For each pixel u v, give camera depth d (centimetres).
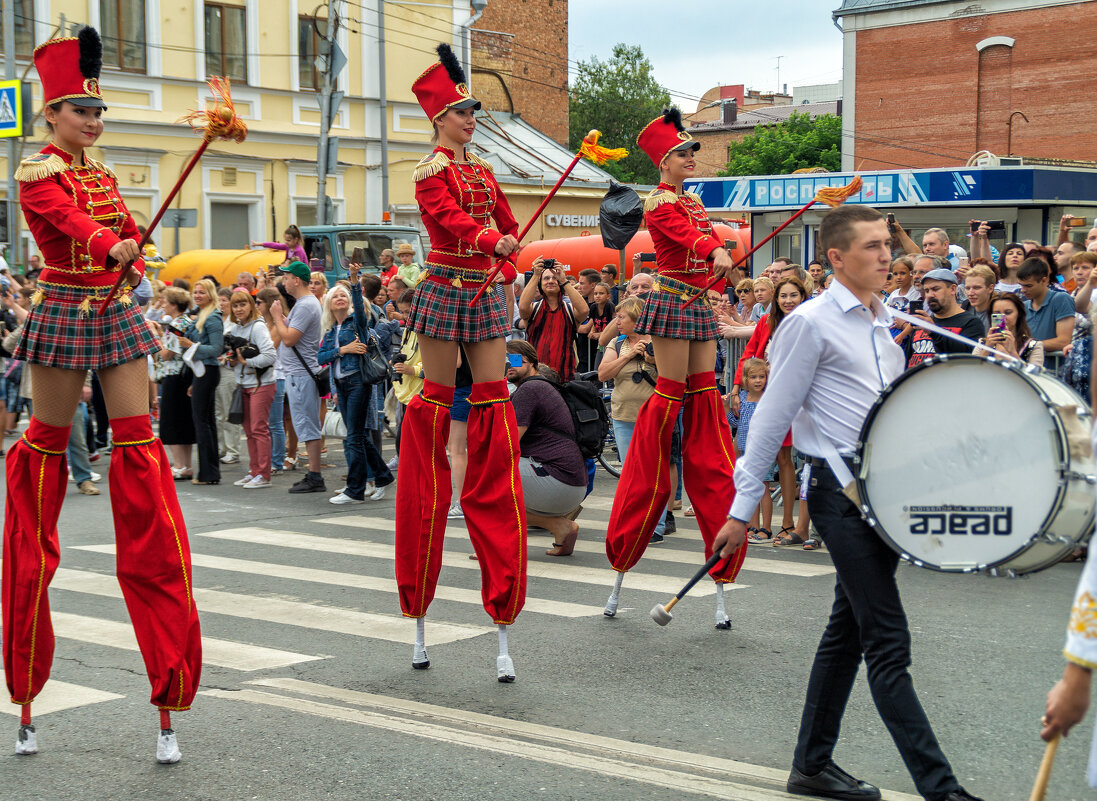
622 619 660
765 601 695
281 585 754
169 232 2573
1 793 418
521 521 547
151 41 2525
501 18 4284
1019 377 340
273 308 1125
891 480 361
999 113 3672
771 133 6209
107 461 1332
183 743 464
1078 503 336
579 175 3309
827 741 405
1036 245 1087
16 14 2322
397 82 2955
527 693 529
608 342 1124
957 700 511
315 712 499
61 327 439
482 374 548
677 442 922
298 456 1388
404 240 2288
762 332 879
